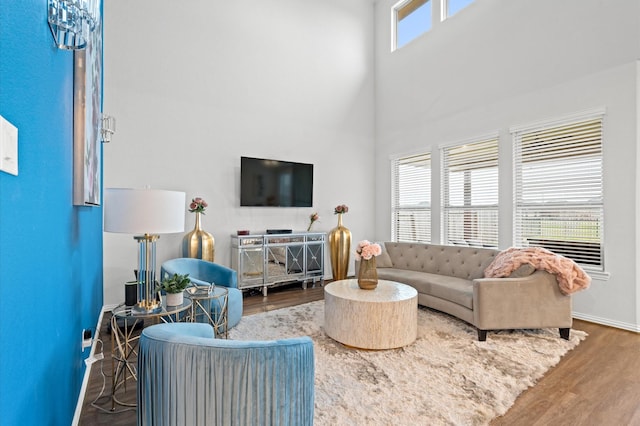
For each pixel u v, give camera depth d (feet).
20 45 2.78
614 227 10.75
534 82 12.87
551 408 6.11
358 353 8.43
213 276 11.09
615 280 10.71
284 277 15.55
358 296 9.13
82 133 5.39
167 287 6.92
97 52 7.47
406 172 18.69
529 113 12.99
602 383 7.00
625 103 10.50
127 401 6.39
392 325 8.63
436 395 6.48
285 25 17.10
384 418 5.76
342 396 6.43
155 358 4.10
